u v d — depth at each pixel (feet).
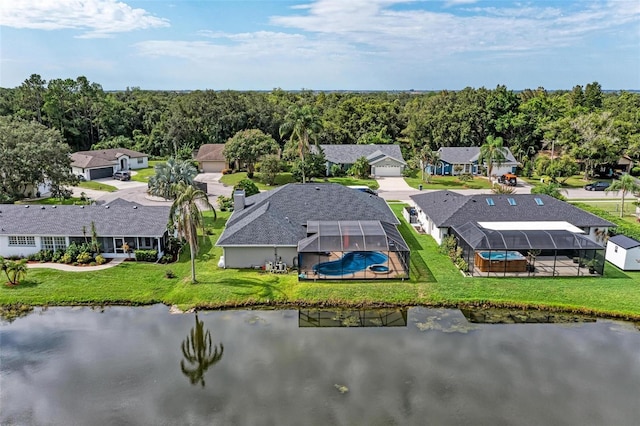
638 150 275.18
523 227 131.85
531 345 91.61
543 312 105.70
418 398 74.49
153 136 362.53
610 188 182.29
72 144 365.20
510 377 80.53
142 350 89.30
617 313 103.71
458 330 97.45
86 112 373.40
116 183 254.88
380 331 97.09
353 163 281.95
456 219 141.79
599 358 87.04
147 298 109.40
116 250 132.26
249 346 90.89
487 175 282.56
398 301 108.78
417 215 173.27
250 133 271.49
